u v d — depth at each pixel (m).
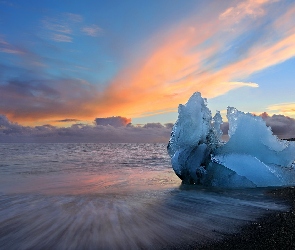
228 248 3.08
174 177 10.24
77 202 5.59
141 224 4.02
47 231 3.71
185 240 3.36
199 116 9.34
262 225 3.94
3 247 3.17
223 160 8.18
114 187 7.80
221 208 5.04
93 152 32.59
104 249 3.09
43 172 11.77
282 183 7.89
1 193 6.76
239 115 9.17
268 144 8.78
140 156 24.50
